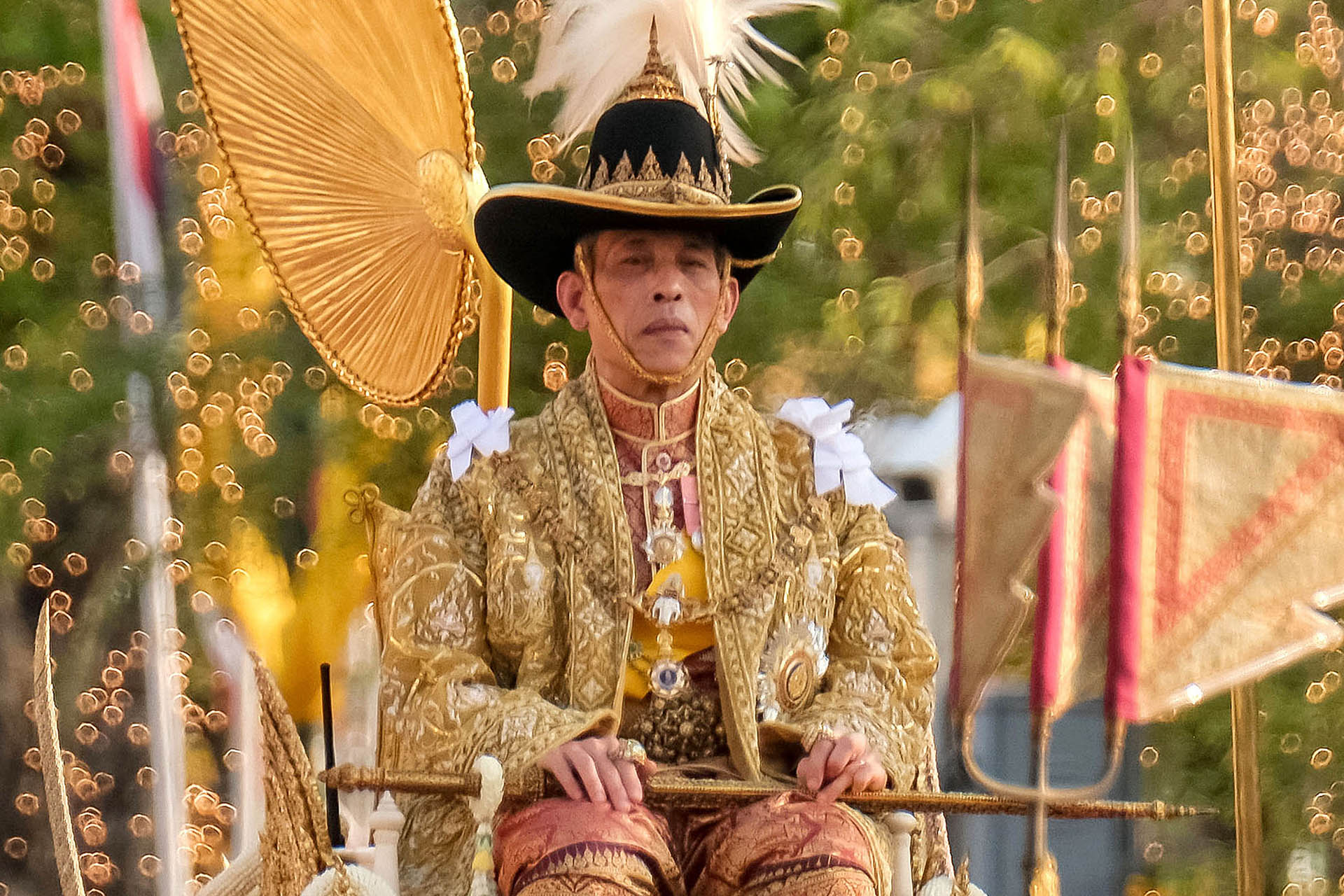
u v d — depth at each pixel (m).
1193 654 9.74
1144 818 11.07
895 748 12.02
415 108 14.16
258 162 14.42
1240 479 9.85
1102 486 10.04
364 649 20.47
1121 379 9.77
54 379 26.00
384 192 14.31
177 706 23.09
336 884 11.34
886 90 25.95
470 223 14.13
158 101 24.12
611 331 12.35
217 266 25.86
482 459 12.48
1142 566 9.70
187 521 25.52
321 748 22.20
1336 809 23.88
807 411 12.94
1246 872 10.93
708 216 12.09
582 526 12.31
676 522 12.48
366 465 25.45
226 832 23.98
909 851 12.23
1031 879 9.63
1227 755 24.80
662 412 12.59
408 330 14.50
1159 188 25.73
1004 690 27.67
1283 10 25.66
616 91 13.26
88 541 26.22
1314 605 9.82
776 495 12.62
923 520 30.34
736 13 13.54
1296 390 9.92
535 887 10.82
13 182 25.48
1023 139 25.67
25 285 26.80
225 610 25.23
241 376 25.56
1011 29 25.53
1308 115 25.02
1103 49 25.11
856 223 26.08
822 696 12.44
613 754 11.25
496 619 12.17
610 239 12.37
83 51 27.16
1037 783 9.70
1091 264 25.30
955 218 25.97
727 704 12.01
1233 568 9.81
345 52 14.20
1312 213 23.17
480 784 11.12
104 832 24.16
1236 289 11.41
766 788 11.46
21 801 24.89
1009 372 9.40
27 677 26.16
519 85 25.09
